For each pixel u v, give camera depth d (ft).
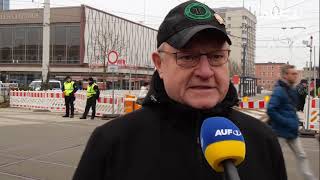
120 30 224.12
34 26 208.13
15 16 210.79
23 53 209.97
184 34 5.16
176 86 5.40
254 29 188.65
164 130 5.41
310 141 40.60
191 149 5.30
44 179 23.08
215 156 4.54
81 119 58.49
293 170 25.70
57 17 201.46
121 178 5.25
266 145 5.80
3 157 28.68
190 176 5.18
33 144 34.24
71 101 61.77
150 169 5.21
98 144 5.46
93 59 198.29
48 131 43.01
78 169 5.51
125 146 5.37
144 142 5.36
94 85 59.36
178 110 5.39
